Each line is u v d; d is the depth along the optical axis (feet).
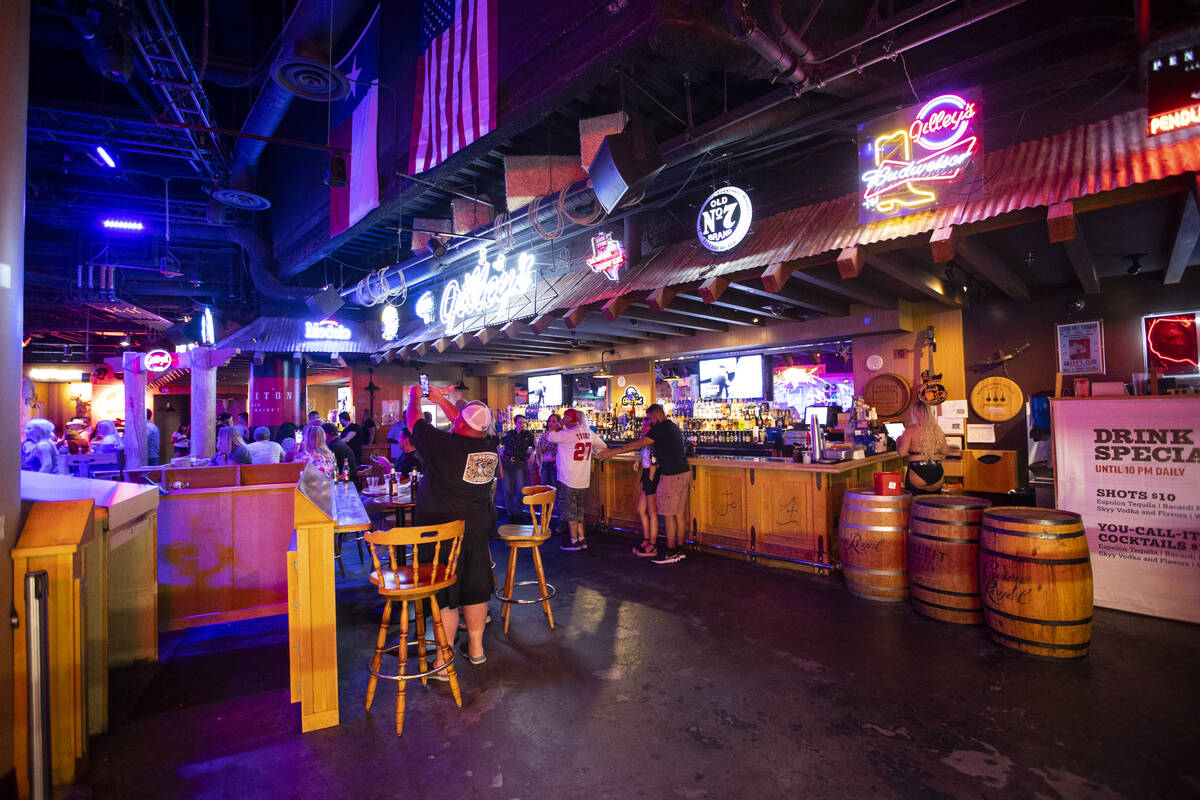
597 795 8.09
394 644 13.38
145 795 8.28
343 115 30.68
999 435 23.49
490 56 19.95
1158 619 13.78
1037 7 13.15
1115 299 21.17
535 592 16.92
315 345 40.19
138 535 12.70
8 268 8.45
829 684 11.05
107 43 20.08
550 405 43.04
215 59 32.24
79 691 8.73
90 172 38.75
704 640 13.24
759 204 19.30
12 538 8.43
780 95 13.85
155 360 34.91
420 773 8.68
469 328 27.45
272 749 9.36
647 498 20.94
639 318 24.52
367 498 17.03
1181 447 13.58
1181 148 10.87
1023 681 10.99
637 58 14.98
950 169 13.78
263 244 41.63
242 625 15.10
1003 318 23.50
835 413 25.58
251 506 15.61
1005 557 12.35
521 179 21.04
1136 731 9.28
